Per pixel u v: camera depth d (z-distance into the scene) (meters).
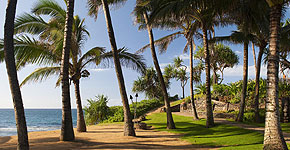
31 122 44.44
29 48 10.17
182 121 17.14
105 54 12.17
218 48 26.88
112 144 8.54
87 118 22.31
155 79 32.25
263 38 14.50
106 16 11.36
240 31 14.77
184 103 25.97
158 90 32.09
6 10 6.28
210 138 9.91
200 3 8.78
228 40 15.54
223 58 26.73
